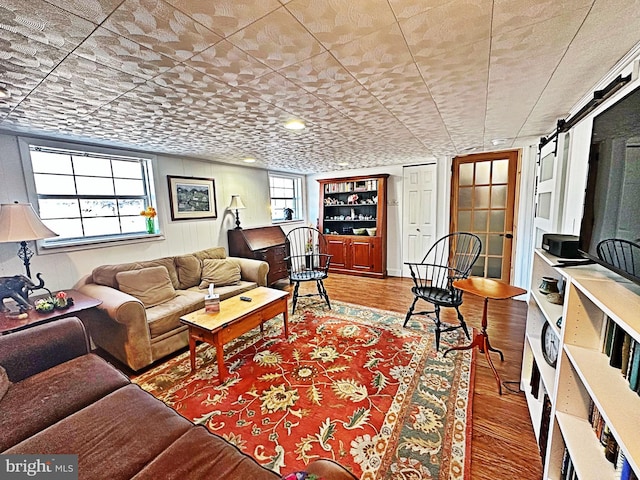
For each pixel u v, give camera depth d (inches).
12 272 94.8
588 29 44.5
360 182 216.2
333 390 79.9
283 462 58.1
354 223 233.3
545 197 113.3
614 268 40.6
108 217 122.6
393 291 172.2
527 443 61.9
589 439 43.4
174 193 145.0
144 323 91.6
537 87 67.7
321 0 36.3
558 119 93.7
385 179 200.7
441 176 173.5
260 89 65.8
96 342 101.8
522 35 45.8
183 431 45.6
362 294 167.8
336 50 49.3
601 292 38.8
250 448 61.5
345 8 38.2
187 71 55.9
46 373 59.9
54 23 39.4
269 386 82.2
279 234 196.7
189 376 88.4
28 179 98.1
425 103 77.5
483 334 89.5
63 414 49.7
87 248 112.4
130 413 49.1
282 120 90.7
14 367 57.6
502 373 87.3
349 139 119.0
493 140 128.2
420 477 54.4
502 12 39.8
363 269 212.1
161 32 42.6
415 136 116.6
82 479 37.3
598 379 38.1
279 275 187.5
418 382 83.0
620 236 39.2
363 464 57.3
